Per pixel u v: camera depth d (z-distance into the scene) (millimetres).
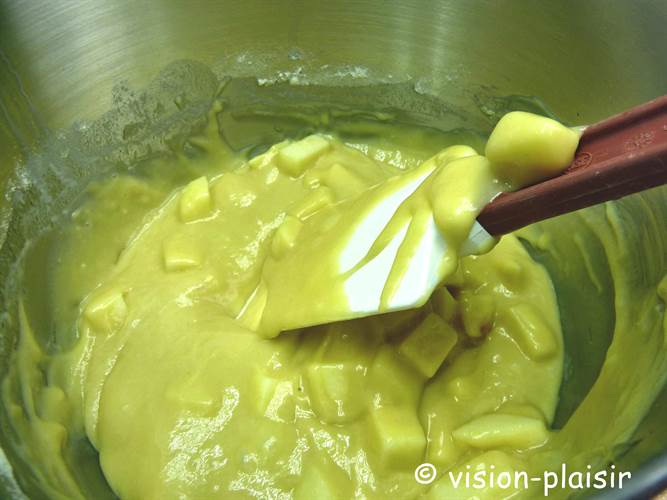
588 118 170
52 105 173
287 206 191
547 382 154
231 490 134
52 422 148
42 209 172
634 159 93
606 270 159
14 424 137
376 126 213
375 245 132
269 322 143
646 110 102
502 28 177
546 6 165
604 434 120
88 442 153
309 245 149
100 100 181
